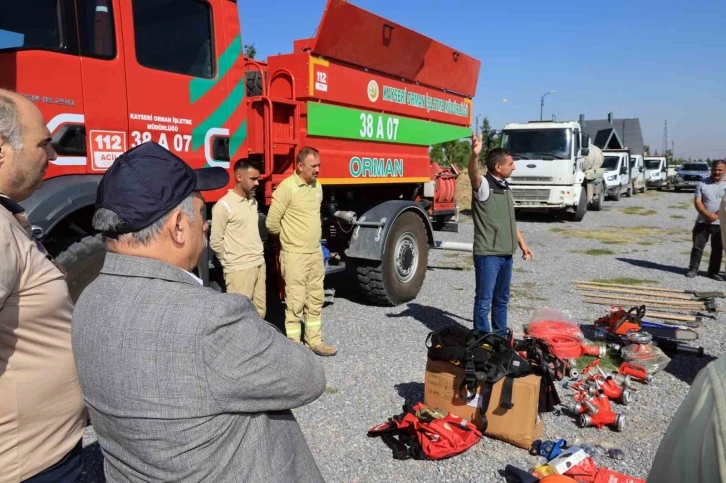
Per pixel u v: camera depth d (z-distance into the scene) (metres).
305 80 5.12
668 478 1.05
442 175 8.42
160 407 1.27
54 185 3.34
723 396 0.95
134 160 1.41
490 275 5.01
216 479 1.31
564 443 3.48
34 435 1.71
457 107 7.94
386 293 6.36
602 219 18.08
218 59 4.37
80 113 3.47
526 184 16.50
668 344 5.28
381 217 6.25
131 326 1.31
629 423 3.91
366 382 4.47
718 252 8.78
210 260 4.56
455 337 3.76
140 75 3.80
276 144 4.99
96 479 3.16
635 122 30.55
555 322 5.31
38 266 1.69
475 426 3.58
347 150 5.87
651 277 8.96
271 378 1.35
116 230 1.38
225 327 1.31
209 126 4.33
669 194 30.55
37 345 1.69
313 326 5.03
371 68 5.96
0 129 1.72
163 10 3.94
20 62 3.17
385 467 3.30
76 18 3.43
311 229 4.84
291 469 1.46
